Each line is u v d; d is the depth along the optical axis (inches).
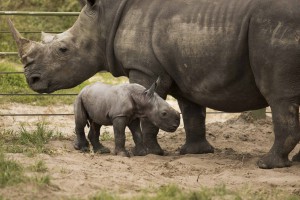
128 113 726.5
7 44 1561.3
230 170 685.3
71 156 708.7
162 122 719.7
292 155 799.1
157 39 743.7
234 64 704.4
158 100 722.8
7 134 861.2
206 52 716.7
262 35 684.7
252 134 924.6
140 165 692.7
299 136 691.4
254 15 691.4
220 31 709.3
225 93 725.3
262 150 828.6
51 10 1669.5
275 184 629.3
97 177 621.6
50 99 1223.5
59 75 791.1
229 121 1000.9
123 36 766.5
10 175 582.6
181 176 659.4
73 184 591.2
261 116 992.9
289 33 675.4
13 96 1214.3
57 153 713.6
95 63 799.7
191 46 725.3
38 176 593.6
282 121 687.1
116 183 607.5
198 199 559.8
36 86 791.7
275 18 681.0
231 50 703.1
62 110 1171.9
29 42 795.4
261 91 696.4
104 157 713.6
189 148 792.9
